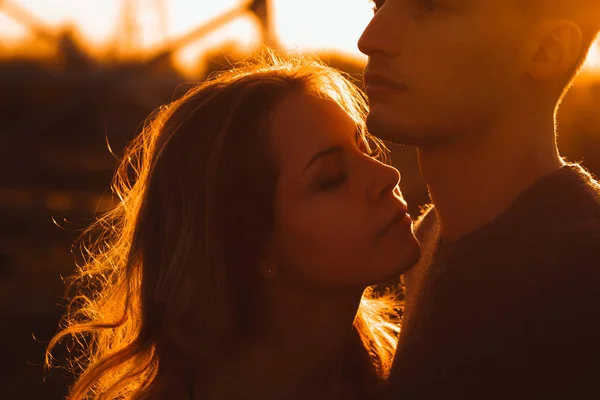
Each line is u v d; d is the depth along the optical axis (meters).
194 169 1.47
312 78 1.48
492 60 1.19
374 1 1.35
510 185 1.24
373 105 1.25
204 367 1.47
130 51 12.93
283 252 1.43
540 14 1.18
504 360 1.16
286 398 1.49
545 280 1.15
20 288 6.41
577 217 1.17
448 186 1.29
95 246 1.87
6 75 11.60
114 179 1.81
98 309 1.77
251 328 1.47
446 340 1.25
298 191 1.40
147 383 1.57
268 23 9.35
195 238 1.46
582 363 1.09
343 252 1.39
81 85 10.89
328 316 1.48
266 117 1.42
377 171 1.41
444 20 1.19
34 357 5.04
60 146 11.49
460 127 1.21
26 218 8.28
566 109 8.15
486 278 1.22
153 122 1.67
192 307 1.46
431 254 1.39
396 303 1.94
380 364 1.67
